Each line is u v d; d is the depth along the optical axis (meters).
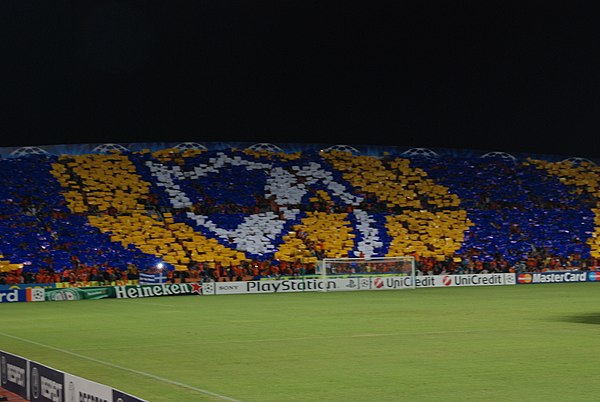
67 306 36.62
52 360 18.17
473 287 46.62
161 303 37.41
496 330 22.75
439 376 14.95
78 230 48.47
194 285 43.97
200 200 53.12
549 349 18.50
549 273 50.41
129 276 45.25
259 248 50.22
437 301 35.12
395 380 14.61
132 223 50.00
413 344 19.80
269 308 32.78
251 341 21.05
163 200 52.44
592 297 36.78
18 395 13.41
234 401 12.88
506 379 14.51
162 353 19.00
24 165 52.66
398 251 52.16
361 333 22.48
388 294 41.19
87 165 53.88
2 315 31.88
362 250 51.75
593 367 15.80
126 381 14.98
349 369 15.99
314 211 54.22
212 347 19.94
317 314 29.30
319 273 48.12
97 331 24.55
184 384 14.55
